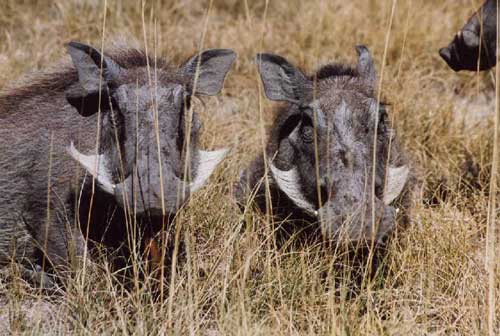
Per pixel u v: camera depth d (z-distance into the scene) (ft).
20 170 45.57
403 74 65.62
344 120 42.16
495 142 40.55
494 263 42.06
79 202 42.63
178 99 40.93
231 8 76.33
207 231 46.52
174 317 39.32
